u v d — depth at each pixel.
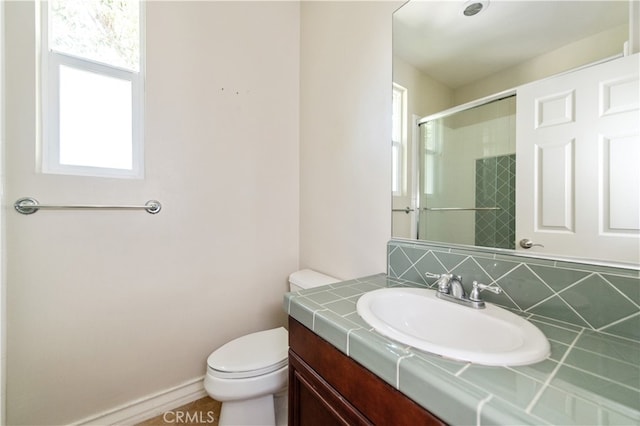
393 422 0.58
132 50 1.37
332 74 1.59
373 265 1.36
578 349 0.60
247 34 1.67
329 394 0.76
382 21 1.28
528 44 0.86
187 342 1.49
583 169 0.75
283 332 1.48
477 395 0.45
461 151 1.03
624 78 0.69
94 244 1.24
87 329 1.23
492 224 0.94
